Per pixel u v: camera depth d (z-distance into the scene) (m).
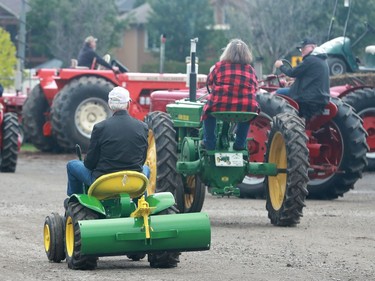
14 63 120.31
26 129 70.00
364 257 27.52
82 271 24.94
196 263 26.38
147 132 26.28
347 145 43.31
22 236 31.28
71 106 64.88
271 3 111.06
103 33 141.25
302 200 34.09
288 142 34.34
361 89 51.66
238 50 32.94
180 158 36.00
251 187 43.06
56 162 63.12
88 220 24.73
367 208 40.38
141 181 25.31
